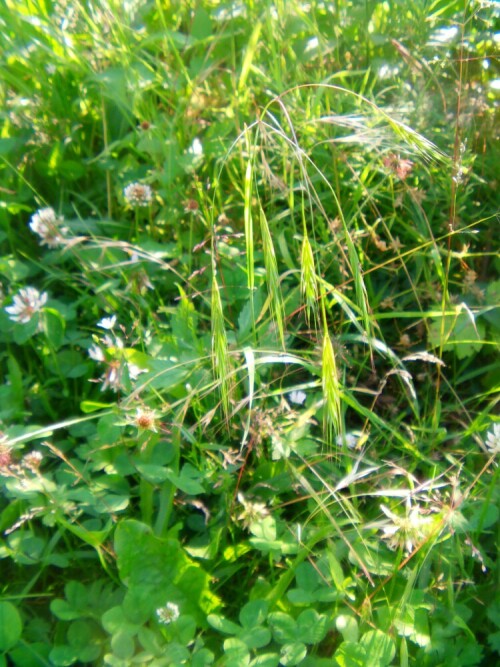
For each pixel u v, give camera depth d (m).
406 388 0.39
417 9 0.48
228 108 0.45
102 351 0.35
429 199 0.42
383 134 0.37
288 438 0.33
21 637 0.30
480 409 0.39
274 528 0.31
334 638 0.30
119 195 0.44
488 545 0.33
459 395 0.40
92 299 0.40
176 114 0.44
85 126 0.48
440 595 0.31
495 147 0.46
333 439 0.36
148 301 0.40
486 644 0.31
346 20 0.50
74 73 0.47
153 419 0.32
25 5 0.48
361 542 0.31
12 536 0.31
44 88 0.47
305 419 0.33
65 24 0.48
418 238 0.42
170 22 0.50
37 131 0.46
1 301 0.39
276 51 0.47
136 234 0.43
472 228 0.44
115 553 0.31
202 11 0.48
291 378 0.39
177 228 0.42
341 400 0.35
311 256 0.28
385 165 0.40
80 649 0.29
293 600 0.29
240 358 0.35
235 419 0.35
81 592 0.30
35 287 0.42
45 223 0.40
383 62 0.48
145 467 0.32
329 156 0.43
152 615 0.29
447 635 0.30
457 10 0.49
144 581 0.29
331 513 0.33
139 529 0.29
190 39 0.48
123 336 0.39
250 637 0.28
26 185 0.46
